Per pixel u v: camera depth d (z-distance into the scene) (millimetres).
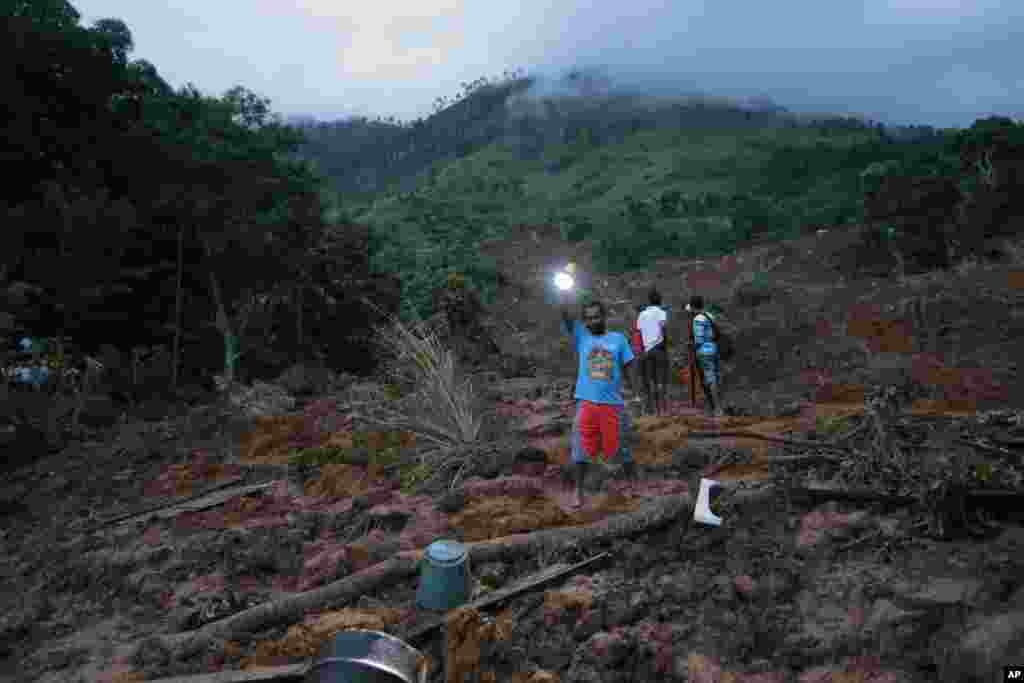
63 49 21672
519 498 5340
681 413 8398
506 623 3516
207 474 7648
